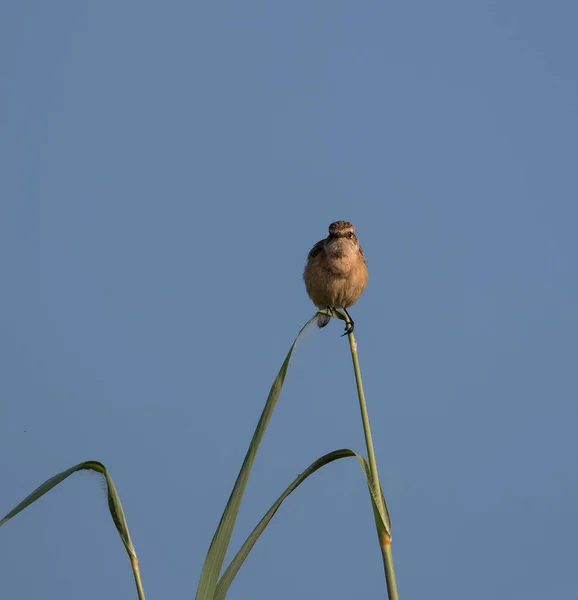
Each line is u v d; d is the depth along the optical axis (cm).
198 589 887
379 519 938
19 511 914
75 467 962
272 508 948
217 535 902
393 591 913
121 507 943
